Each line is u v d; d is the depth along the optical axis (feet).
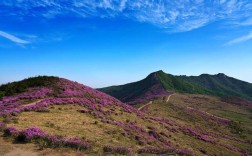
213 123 340.80
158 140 138.92
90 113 145.38
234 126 344.08
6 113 113.19
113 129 120.78
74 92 185.68
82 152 74.79
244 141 270.67
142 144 112.27
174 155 86.17
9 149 71.31
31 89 173.78
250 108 523.70
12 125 94.17
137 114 193.57
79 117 130.52
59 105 151.64
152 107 381.81
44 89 175.11
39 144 76.59
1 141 77.15
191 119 332.80
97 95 204.44
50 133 90.22
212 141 196.85
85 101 172.76
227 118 402.72
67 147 77.00
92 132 106.52
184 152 92.32
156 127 170.50
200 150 153.99
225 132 303.07
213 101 555.69
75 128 106.63
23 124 98.22
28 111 127.13
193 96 606.14
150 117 202.49
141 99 521.65
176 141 153.48
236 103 568.41
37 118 112.98
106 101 196.85
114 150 80.33
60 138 83.30
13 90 170.40
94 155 73.31
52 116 122.11
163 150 89.10
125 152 80.02
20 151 70.64
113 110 176.96
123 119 158.30
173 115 338.13
